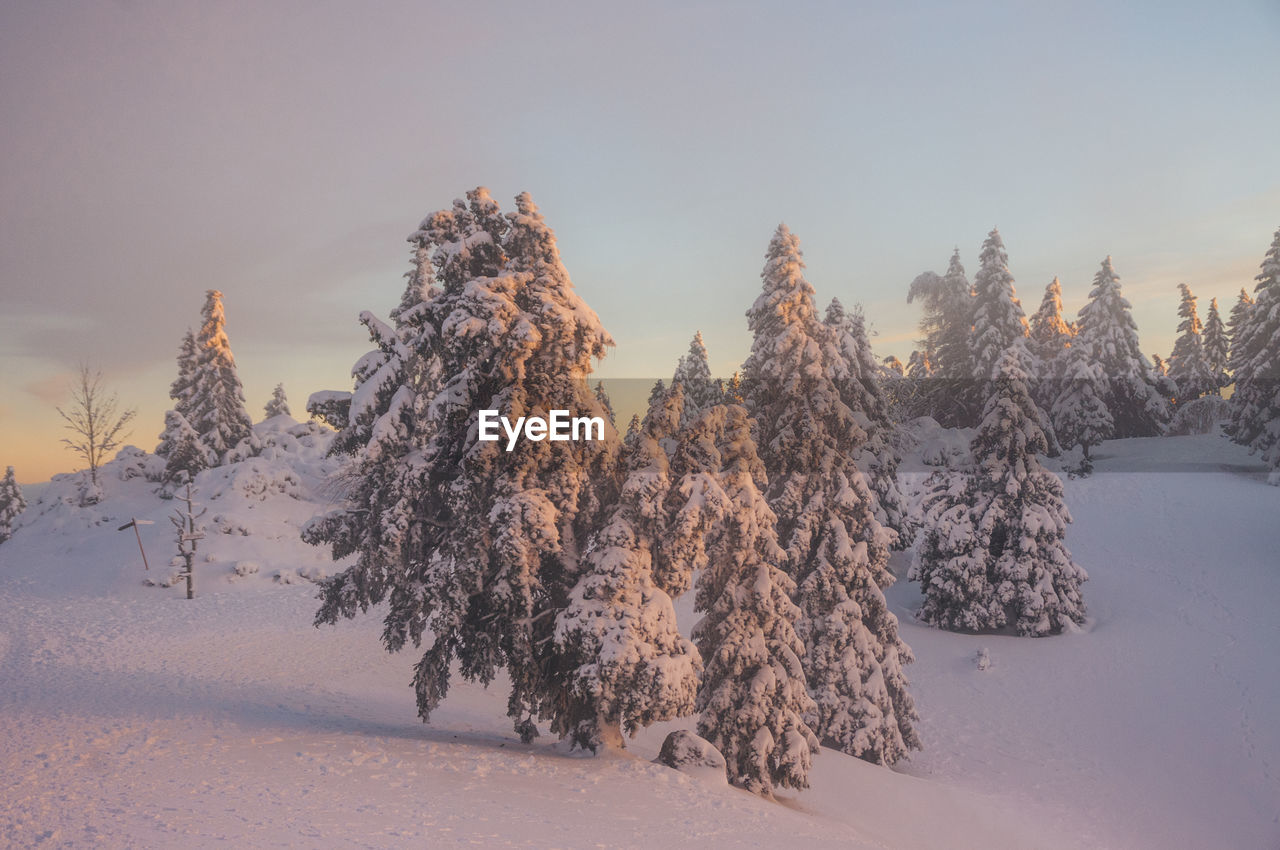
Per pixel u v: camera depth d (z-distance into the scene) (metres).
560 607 19.38
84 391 56.72
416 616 20.75
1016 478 38.62
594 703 17.92
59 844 10.70
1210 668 34.44
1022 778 28.86
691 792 16.75
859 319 45.88
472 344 18.72
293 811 12.67
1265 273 58.25
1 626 33.41
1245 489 52.16
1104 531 49.09
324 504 50.75
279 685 25.00
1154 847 24.55
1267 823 26.02
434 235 21.02
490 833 12.52
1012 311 61.00
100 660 27.53
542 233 19.42
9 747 15.84
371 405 22.08
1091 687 34.31
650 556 19.33
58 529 50.75
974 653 37.66
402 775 15.38
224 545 44.59
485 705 26.19
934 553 40.78
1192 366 83.25
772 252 30.34
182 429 59.06
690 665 18.28
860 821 21.48
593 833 13.23
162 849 10.60
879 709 26.88
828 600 26.94
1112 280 67.19
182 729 17.95
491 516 17.91
